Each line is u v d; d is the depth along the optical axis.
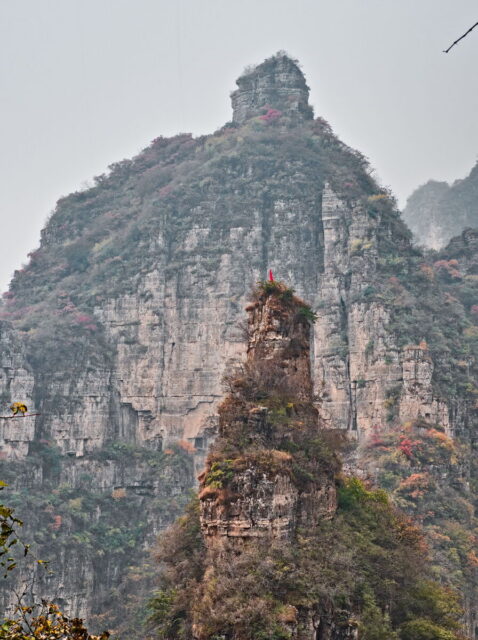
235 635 65.81
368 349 193.25
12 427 197.00
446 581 117.94
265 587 68.44
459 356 194.88
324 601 69.31
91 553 186.38
